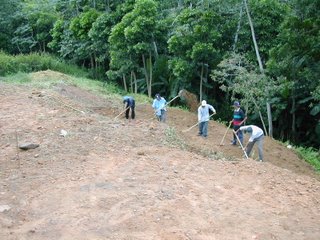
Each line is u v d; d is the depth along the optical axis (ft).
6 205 24.62
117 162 31.45
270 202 26.78
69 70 93.09
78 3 101.40
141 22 72.23
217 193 27.27
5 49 114.52
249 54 64.80
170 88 78.84
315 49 47.03
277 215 25.04
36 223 22.98
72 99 55.98
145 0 73.56
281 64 51.13
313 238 22.57
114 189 26.78
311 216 25.38
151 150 34.47
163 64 79.30
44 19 108.47
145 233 21.95
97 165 30.78
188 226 22.86
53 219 23.29
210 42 65.67
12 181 27.99
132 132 39.29
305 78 53.78
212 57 67.72
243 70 56.65
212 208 25.11
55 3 108.58
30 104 47.01
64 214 23.81
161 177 28.96
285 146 55.83
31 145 33.58
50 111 44.29
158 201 25.34
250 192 27.99
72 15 103.81
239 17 66.39
